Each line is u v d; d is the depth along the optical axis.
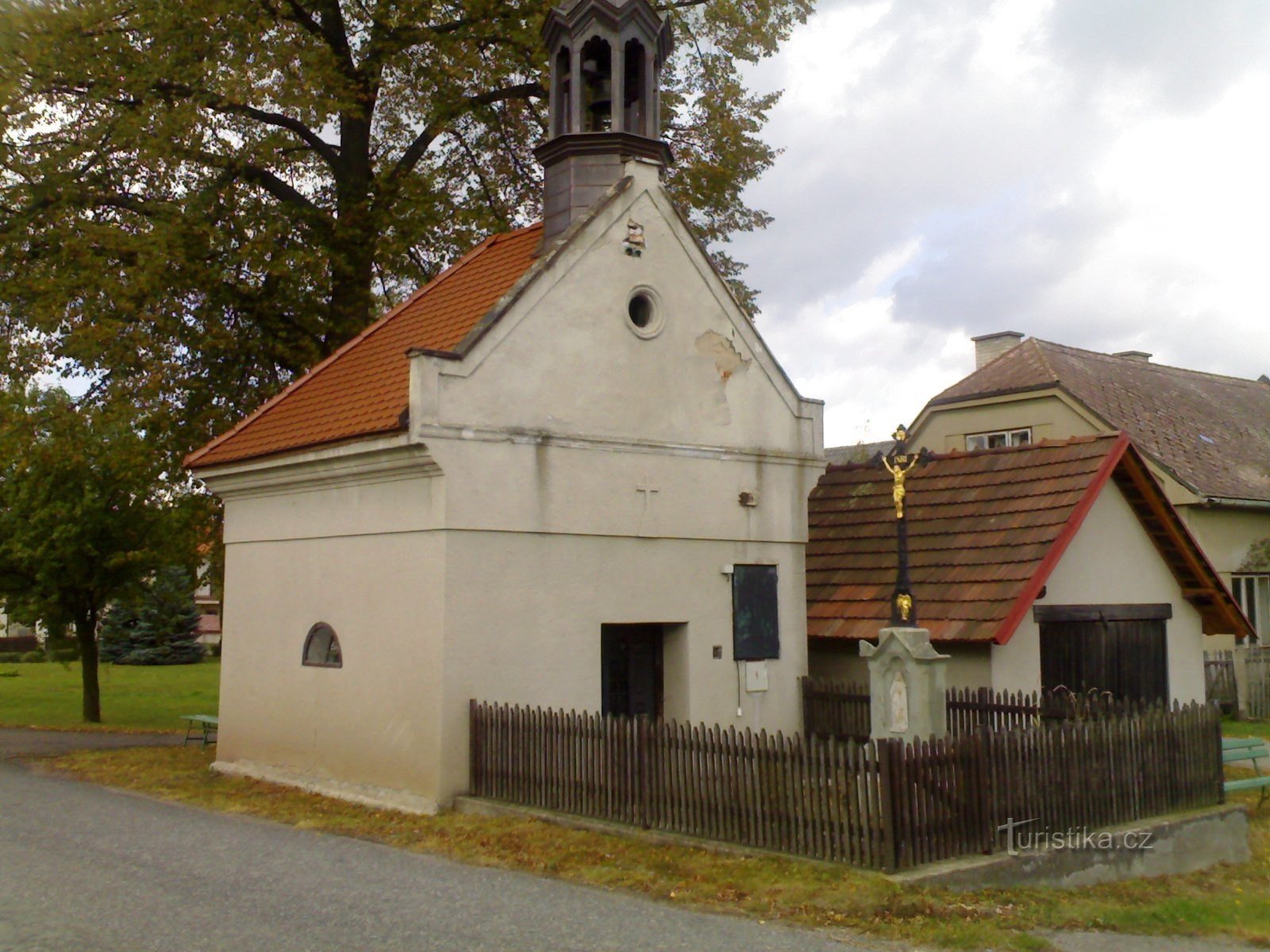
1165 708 11.96
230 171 20.23
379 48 20.52
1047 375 28.72
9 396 20.22
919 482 15.95
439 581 11.89
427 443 11.68
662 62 15.62
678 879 9.16
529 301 12.61
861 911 8.37
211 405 20.11
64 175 18.89
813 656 15.82
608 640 13.77
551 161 14.84
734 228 23.06
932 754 9.37
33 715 27.81
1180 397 30.97
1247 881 10.99
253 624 14.66
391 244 20.73
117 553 25.09
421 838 10.76
